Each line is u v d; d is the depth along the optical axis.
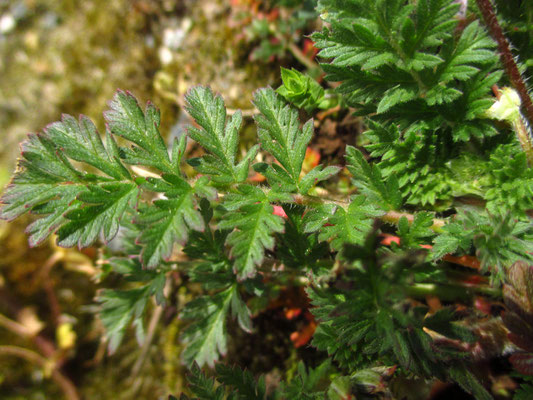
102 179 0.07
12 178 0.07
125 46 0.13
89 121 0.07
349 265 0.06
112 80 0.14
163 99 0.13
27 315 0.13
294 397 0.07
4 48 0.15
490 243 0.06
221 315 0.08
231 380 0.07
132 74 0.13
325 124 0.10
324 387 0.07
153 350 0.12
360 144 0.09
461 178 0.07
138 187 0.07
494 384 0.07
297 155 0.07
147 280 0.08
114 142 0.07
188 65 0.12
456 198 0.08
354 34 0.07
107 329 0.09
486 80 0.07
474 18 0.07
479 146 0.07
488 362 0.07
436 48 0.07
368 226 0.07
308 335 0.09
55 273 0.13
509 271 0.07
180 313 0.08
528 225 0.07
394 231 0.08
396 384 0.07
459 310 0.08
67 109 0.14
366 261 0.06
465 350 0.07
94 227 0.06
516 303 0.07
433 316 0.07
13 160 0.14
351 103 0.08
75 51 0.14
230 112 0.11
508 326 0.07
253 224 0.06
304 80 0.08
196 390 0.07
